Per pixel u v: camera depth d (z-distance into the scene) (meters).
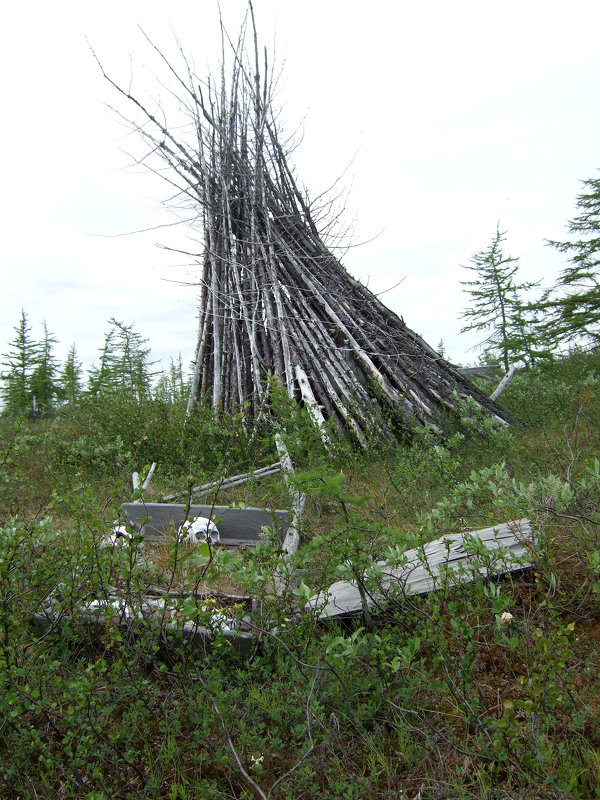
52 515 5.51
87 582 3.11
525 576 3.37
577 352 14.71
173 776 2.29
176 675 2.71
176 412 9.40
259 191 10.92
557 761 2.07
